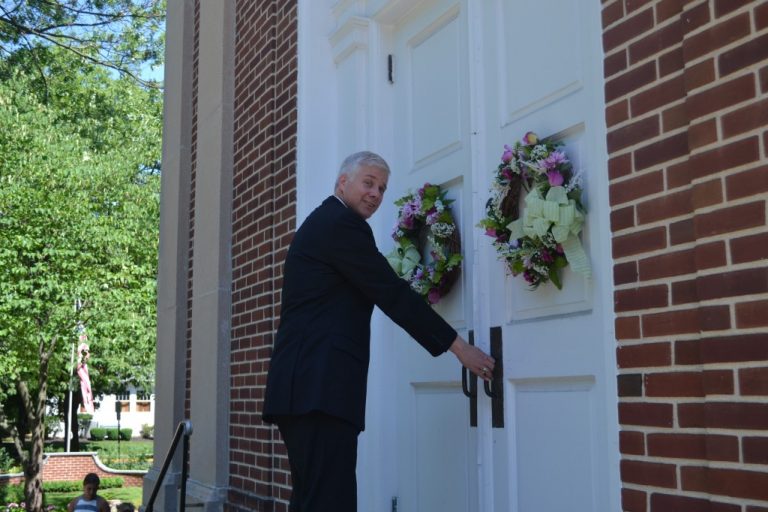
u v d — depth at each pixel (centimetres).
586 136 306
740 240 217
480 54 379
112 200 1655
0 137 1557
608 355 269
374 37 479
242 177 616
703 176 229
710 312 223
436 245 395
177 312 748
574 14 318
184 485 441
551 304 319
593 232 296
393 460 437
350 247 294
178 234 761
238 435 584
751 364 212
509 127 355
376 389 451
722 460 217
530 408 327
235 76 652
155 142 2031
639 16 265
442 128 420
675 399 240
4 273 1495
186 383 734
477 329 361
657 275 250
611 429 266
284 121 545
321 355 286
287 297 304
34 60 1470
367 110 484
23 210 1500
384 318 453
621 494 257
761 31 216
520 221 323
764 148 213
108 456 3506
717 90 227
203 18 728
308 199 511
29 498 1800
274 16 577
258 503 528
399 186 455
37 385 2016
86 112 1880
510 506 334
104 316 1579
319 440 282
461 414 383
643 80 261
